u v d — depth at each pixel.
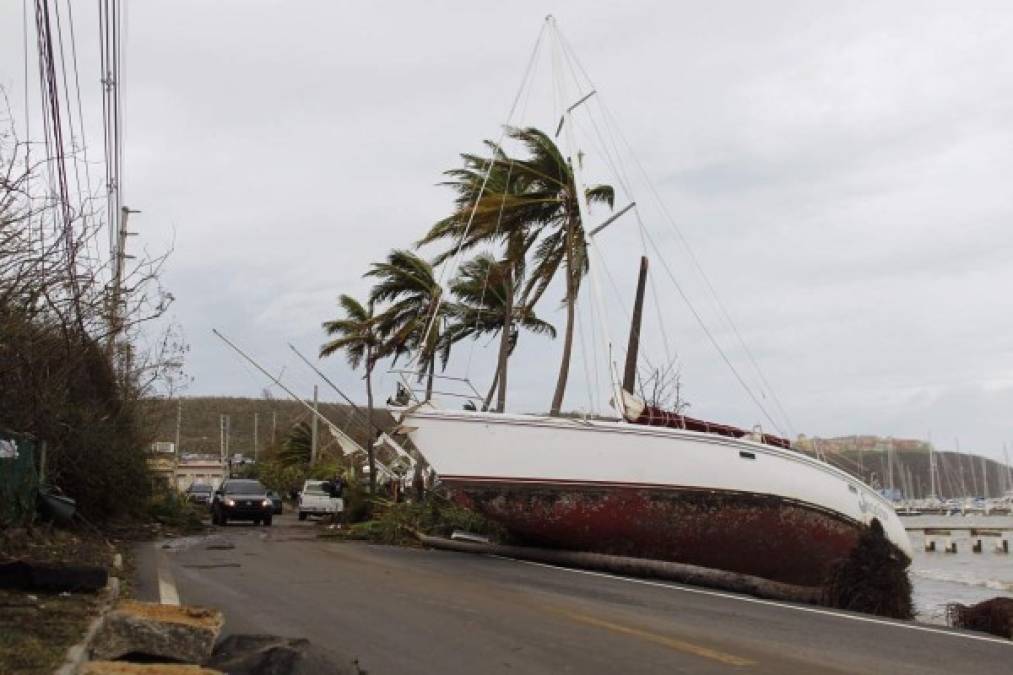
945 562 47.00
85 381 18.56
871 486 20.31
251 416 118.06
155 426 25.64
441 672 6.91
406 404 16.89
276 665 6.45
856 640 8.68
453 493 17.09
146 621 6.51
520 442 16.62
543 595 11.26
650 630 8.80
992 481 128.00
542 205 23.22
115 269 16.42
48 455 17.31
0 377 11.60
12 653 5.86
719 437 17.02
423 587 11.80
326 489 40.03
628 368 20.42
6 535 12.77
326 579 12.55
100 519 20.84
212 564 14.55
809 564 18.14
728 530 17.19
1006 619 11.35
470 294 31.08
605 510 16.66
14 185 9.34
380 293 33.44
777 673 7.04
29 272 10.02
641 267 20.52
